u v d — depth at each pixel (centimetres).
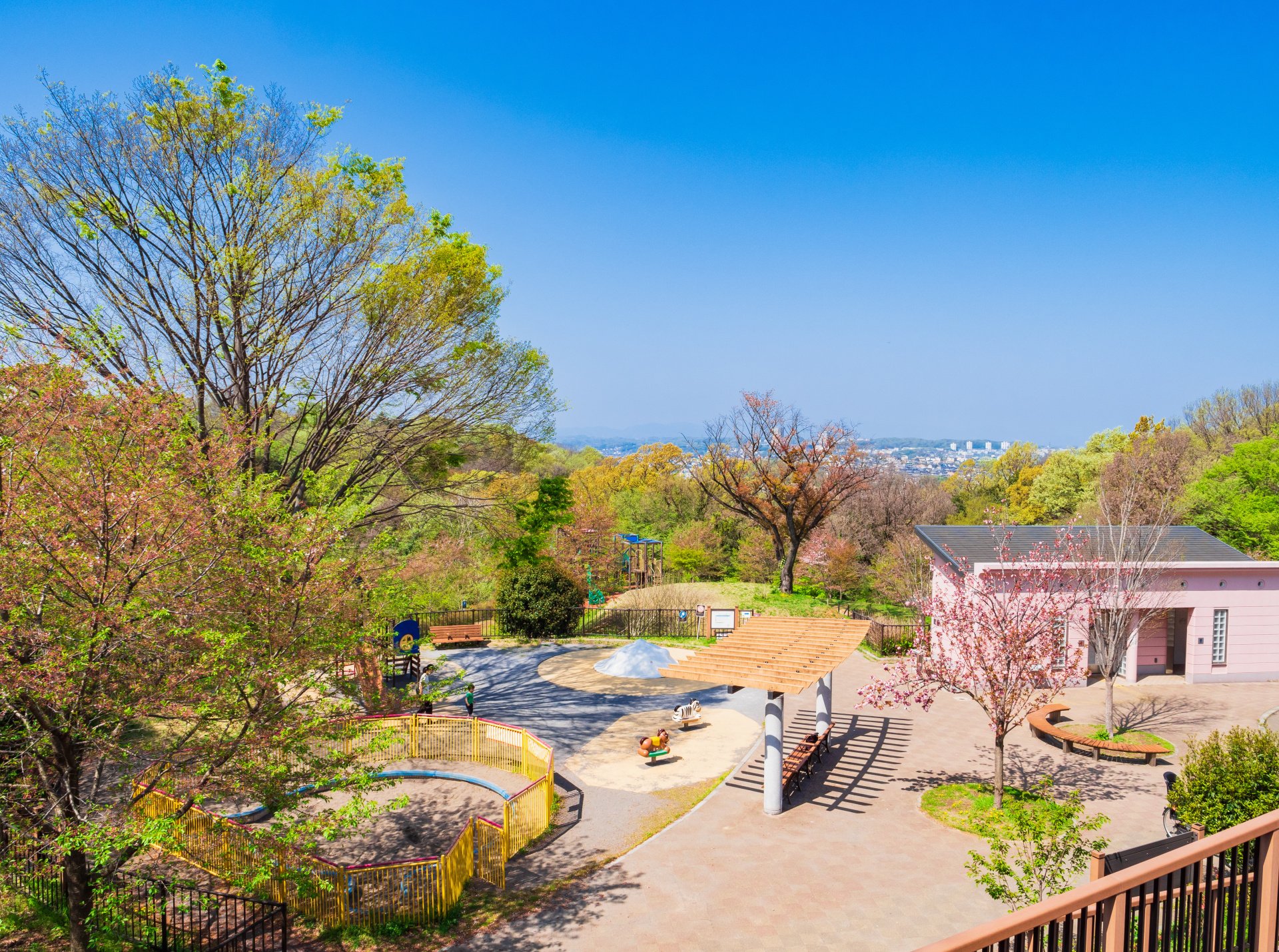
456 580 3338
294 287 1902
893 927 1125
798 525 4212
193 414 1773
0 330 1213
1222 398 5716
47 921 1201
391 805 1186
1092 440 6519
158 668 976
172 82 1723
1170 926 444
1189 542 2742
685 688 2625
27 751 979
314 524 1153
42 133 1647
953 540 2655
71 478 920
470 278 2116
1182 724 2095
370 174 1980
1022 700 1677
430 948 1123
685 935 1122
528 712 2366
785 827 1498
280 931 1192
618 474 7069
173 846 1085
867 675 2720
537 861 1395
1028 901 922
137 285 1755
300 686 1165
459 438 2311
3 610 876
